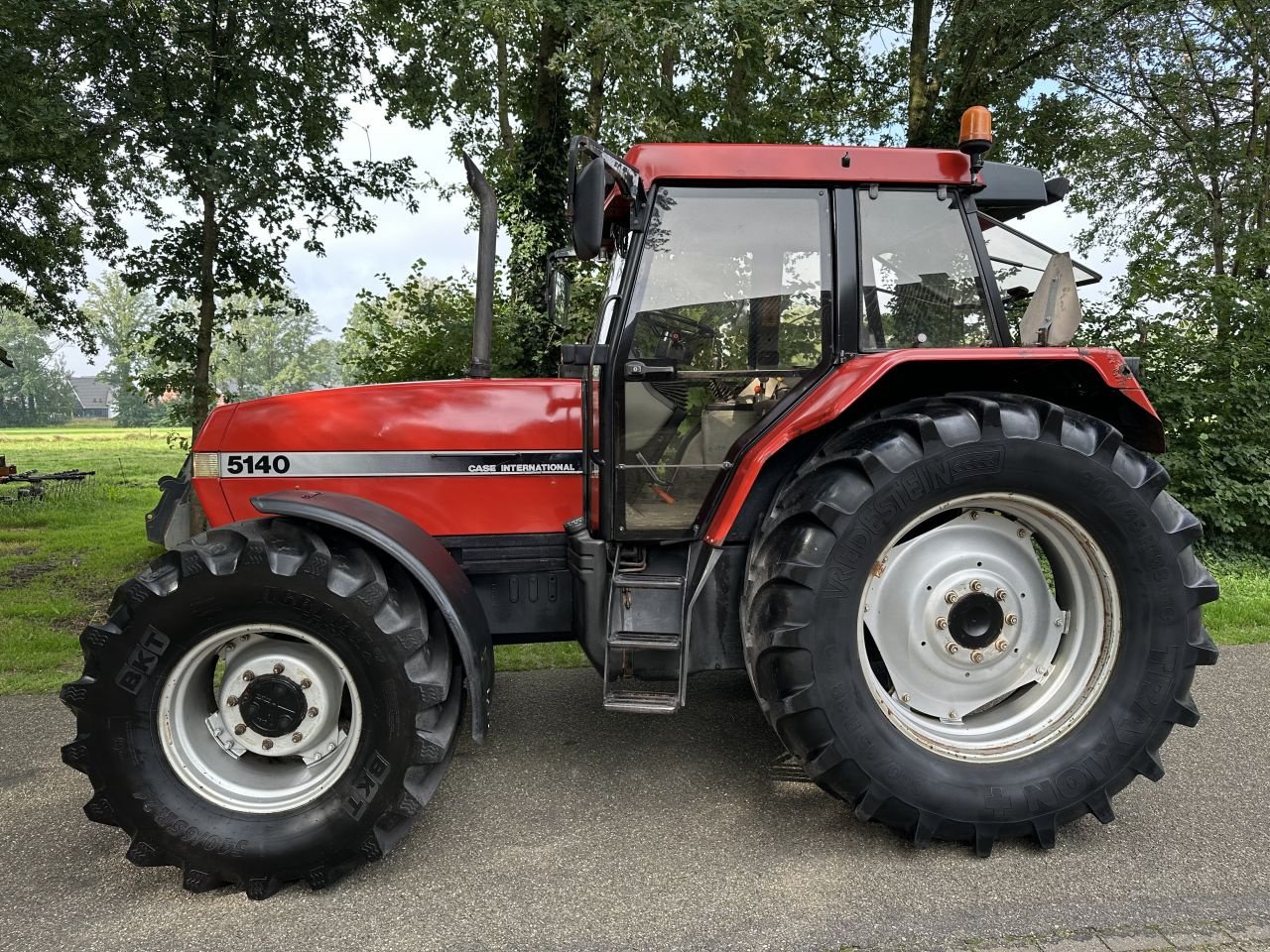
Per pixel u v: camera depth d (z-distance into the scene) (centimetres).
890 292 275
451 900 218
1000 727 254
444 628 243
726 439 273
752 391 273
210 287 809
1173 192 965
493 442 292
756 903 215
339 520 234
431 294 848
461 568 292
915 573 254
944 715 259
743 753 309
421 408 292
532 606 297
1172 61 906
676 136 764
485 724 239
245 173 706
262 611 225
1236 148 921
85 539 802
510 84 867
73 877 234
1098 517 242
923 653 254
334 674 237
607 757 307
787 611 233
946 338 277
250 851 221
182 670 228
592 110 831
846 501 232
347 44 797
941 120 904
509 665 411
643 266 268
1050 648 261
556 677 396
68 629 495
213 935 206
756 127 946
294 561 225
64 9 643
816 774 238
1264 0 842
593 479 282
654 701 248
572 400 296
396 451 290
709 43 684
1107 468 240
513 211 816
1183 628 246
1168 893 218
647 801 272
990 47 843
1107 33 814
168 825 221
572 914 211
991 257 311
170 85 716
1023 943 198
